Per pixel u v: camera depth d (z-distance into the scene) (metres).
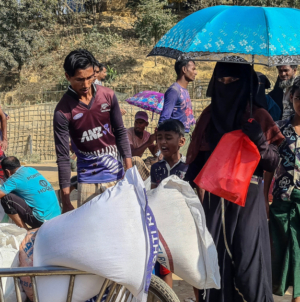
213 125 2.97
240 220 2.81
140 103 5.46
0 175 5.65
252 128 2.66
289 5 26.34
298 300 3.19
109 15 36.12
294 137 3.15
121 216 2.23
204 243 2.57
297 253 3.13
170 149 3.27
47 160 14.20
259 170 2.89
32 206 4.58
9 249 2.59
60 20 35.31
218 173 2.75
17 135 17.00
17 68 30.94
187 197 2.55
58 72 30.64
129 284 2.27
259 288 2.78
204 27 2.65
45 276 2.37
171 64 29.30
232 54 2.66
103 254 2.20
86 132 3.29
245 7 2.74
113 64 29.62
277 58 2.46
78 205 3.48
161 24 27.94
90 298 2.43
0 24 28.44
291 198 3.16
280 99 4.47
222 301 2.86
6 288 2.55
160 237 2.54
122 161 3.65
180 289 3.88
